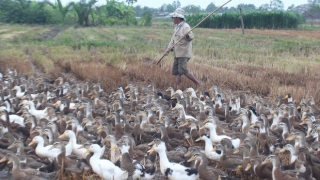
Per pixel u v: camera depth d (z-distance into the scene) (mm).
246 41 50125
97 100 17891
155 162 11242
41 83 21266
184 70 20891
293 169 10898
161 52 35812
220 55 34312
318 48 40000
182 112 15320
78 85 20859
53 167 11156
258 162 10844
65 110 16375
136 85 21938
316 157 11508
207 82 22547
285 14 80562
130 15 101312
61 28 81500
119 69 25562
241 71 25875
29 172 10680
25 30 69188
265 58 32031
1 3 89188
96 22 96000
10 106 16625
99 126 13258
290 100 18750
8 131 13375
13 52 34625
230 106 17594
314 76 24125
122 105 16828
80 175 11109
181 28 20672
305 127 14797
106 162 10531
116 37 57750
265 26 81000
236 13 81000
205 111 15750
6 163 11242
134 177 10469
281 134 13711
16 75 23641
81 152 11695
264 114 15680
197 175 10336
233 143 12234
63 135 12008
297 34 63594
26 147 12367
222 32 66875
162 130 13148
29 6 90562
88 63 28141
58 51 36125
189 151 11039
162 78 22766
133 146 12039
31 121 14102
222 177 10164
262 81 22219
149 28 83750
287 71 25781
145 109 15430
